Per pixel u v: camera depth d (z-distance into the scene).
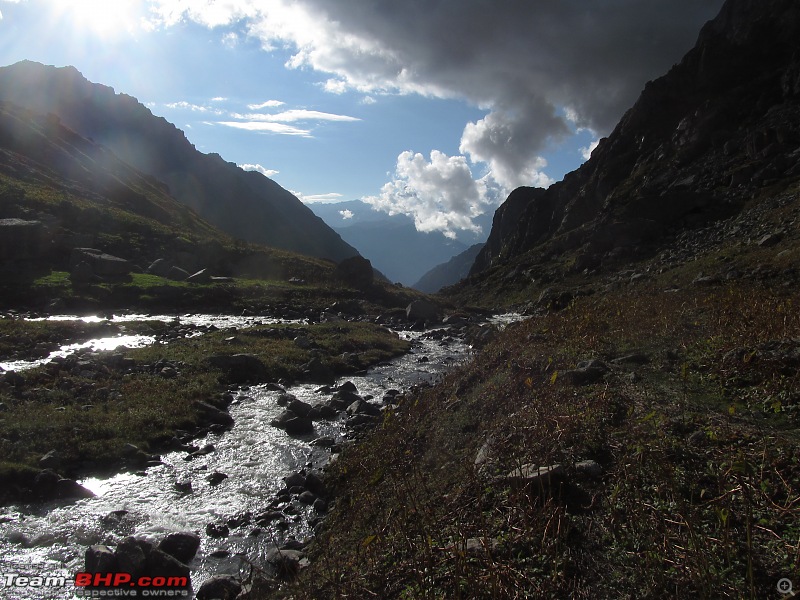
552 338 12.61
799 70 52.41
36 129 59.81
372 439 10.86
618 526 4.95
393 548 5.64
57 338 20.72
